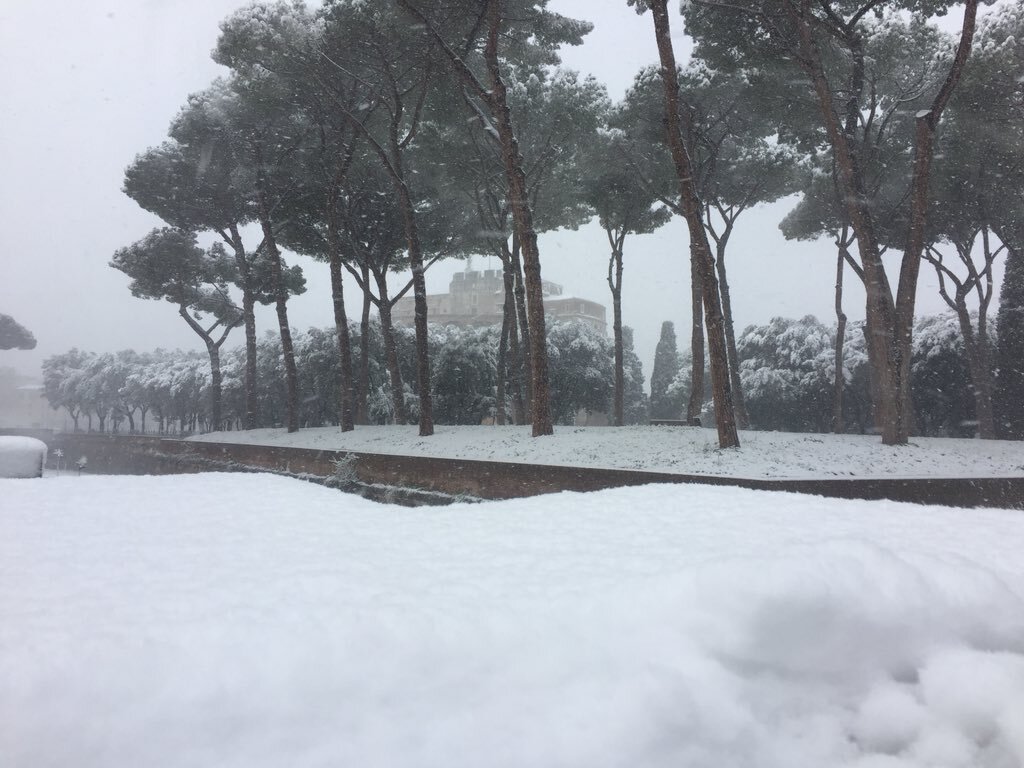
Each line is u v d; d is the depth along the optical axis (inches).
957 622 77.0
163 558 108.7
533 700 62.2
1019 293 903.1
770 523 129.0
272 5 764.0
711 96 797.2
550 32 777.6
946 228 836.6
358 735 57.7
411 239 768.3
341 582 91.0
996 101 685.9
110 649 67.3
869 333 759.7
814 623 72.0
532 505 158.2
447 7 682.8
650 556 101.0
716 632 71.9
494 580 90.4
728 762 59.2
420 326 756.0
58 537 125.0
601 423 2020.2
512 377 886.4
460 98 806.5
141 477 210.7
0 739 56.7
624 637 72.2
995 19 676.7
